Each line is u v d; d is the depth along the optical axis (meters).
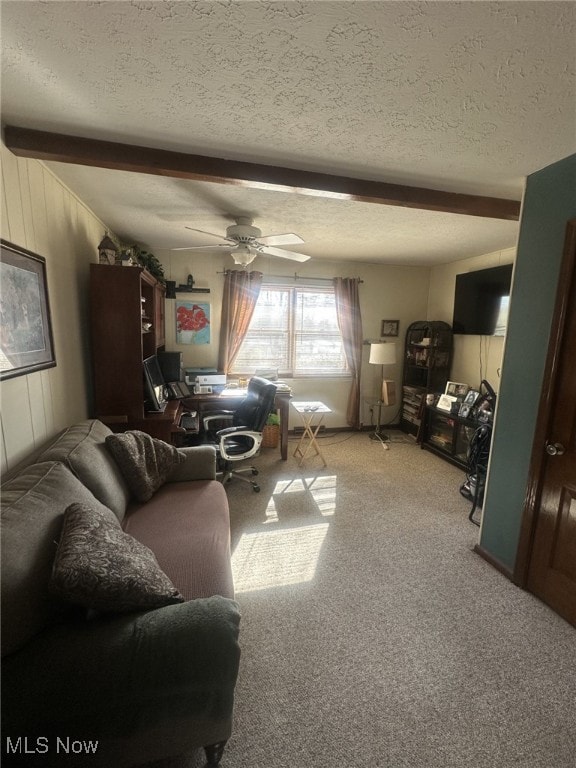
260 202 2.42
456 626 1.70
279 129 1.51
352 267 4.66
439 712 1.31
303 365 4.76
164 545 1.57
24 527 1.07
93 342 2.52
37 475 1.37
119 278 2.50
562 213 1.71
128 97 1.31
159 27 0.98
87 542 1.07
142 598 1.04
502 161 1.74
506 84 1.19
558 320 1.72
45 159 1.62
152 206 2.53
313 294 4.65
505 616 1.76
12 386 1.53
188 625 0.97
